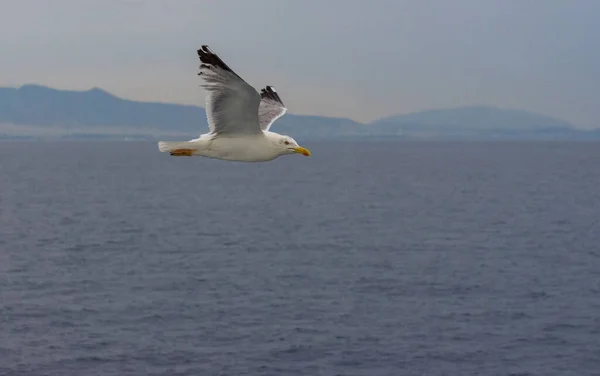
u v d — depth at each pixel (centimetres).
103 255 4128
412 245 4550
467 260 3988
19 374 2248
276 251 4300
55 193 8575
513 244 4597
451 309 2917
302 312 2861
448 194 8562
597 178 11319
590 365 2331
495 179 11200
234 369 2289
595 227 5462
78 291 3197
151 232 5141
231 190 9238
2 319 2755
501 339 2555
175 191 9025
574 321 2750
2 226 5394
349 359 2369
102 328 2658
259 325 2694
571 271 3662
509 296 3125
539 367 2317
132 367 2302
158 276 3525
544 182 10475
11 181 10631
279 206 7150
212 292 3178
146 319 2766
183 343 2498
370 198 8069
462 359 2378
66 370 2277
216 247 4441
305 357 2384
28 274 3556
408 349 2459
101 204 7269
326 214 6406
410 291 3212
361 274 3572
